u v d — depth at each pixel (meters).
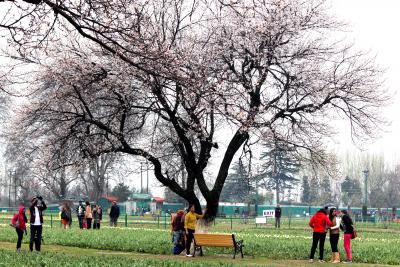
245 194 128.00
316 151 38.19
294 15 35.34
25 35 20.58
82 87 33.66
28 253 28.20
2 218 76.38
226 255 32.44
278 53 35.06
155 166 34.75
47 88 35.53
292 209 121.56
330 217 30.06
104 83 32.91
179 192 35.03
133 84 33.84
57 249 34.50
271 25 33.78
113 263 23.72
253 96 35.12
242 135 35.09
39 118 34.94
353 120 37.25
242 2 23.14
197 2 33.56
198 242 31.72
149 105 34.59
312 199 160.25
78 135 34.62
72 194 139.25
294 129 37.31
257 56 34.19
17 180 136.00
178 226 33.03
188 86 23.12
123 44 27.06
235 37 34.47
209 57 34.22
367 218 89.25
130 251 34.41
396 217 102.31
